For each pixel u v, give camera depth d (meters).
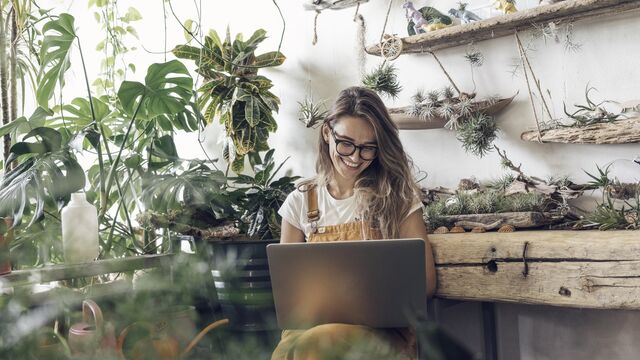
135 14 3.46
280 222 2.64
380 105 2.10
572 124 2.19
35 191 2.05
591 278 1.71
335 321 1.57
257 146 2.88
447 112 2.36
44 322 0.43
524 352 2.40
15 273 1.69
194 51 2.84
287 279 1.59
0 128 2.29
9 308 0.42
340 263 1.54
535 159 2.36
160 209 2.62
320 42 2.97
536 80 2.27
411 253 1.51
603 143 2.09
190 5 3.44
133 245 2.70
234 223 2.66
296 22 3.04
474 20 2.40
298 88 3.05
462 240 2.00
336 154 2.09
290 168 3.08
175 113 2.78
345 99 2.11
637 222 1.93
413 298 1.52
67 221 2.02
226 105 2.79
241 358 0.42
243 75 2.84
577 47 2.26
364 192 2.09
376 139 2.07
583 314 2.27
